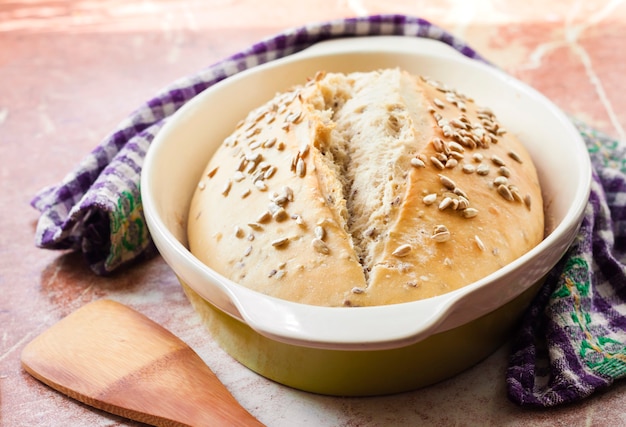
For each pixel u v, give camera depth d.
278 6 1.18
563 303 0.56
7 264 0.66
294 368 0.51
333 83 0.62
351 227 0.54
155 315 0.60
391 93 0.60
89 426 0.52
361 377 0.51
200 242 0.57
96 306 0.59
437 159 0.55
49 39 1.10
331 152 0.57
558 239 0.49
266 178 0.56
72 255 0.67
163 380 0.53
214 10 1.18
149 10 1.20
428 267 0.51
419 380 0.52
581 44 1.02
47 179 0.77
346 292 0.50
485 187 0.55
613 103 0.87
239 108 0.68
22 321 0.60
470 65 0.68
